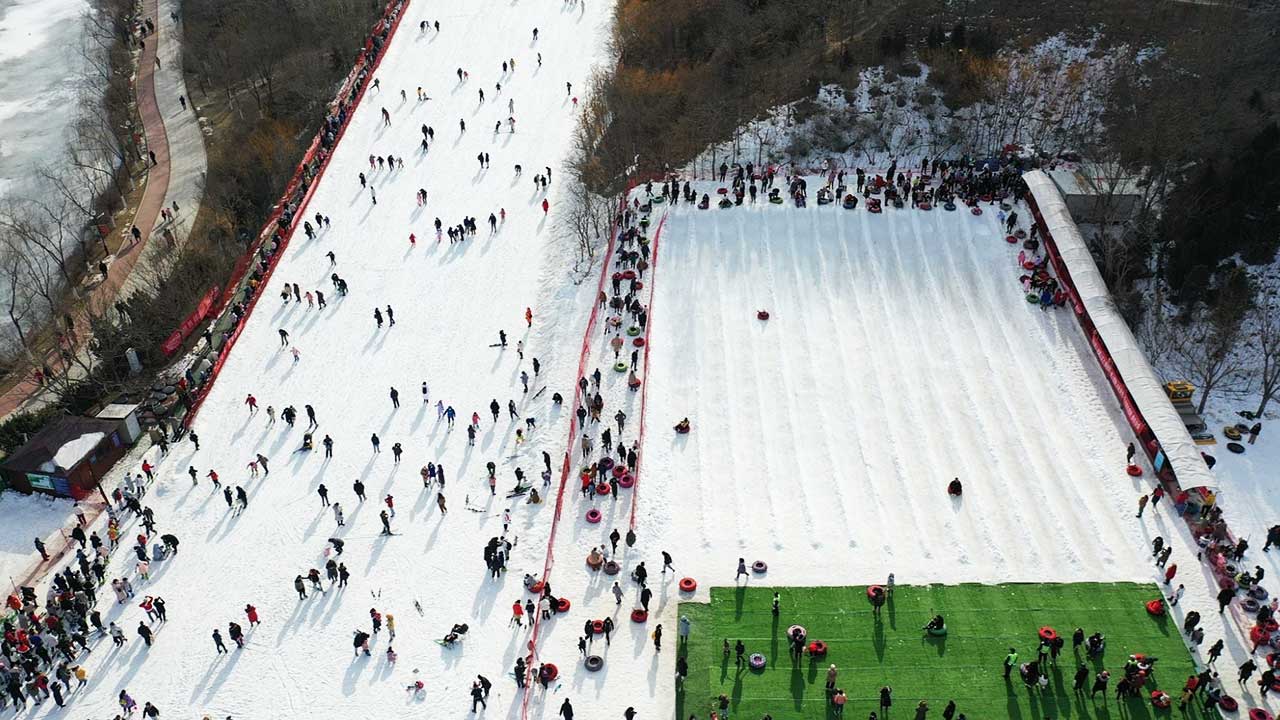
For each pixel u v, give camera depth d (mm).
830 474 65062
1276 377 67312
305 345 79062
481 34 119438
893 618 55469
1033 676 51500
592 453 67188
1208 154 84000
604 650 54875
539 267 85000
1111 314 72000
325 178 98125
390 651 55406
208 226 98688
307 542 62812
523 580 59625
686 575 58750
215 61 129625
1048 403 69375
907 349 74250
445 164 98750
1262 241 76438
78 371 83188
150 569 61438
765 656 53625
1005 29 104875
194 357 82188
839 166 93750
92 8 166125
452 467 67812
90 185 109500
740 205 87500
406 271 86000
